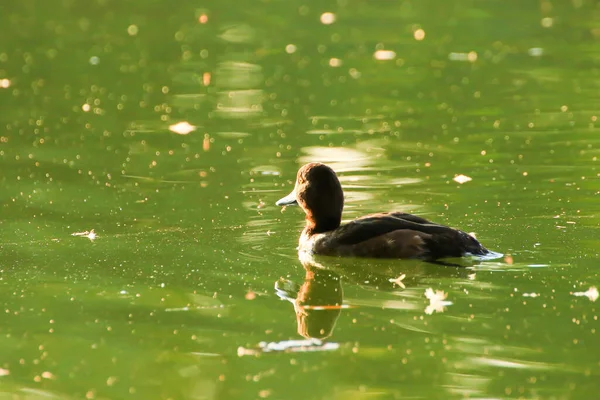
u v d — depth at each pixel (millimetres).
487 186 14664
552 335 9422
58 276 11469
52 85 22859
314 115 20016
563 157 16234
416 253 11500
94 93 22109
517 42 26953
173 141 18219
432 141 17719
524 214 13133
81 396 8539
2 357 9320
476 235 12297
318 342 9516
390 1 33875
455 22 29922
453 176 15328
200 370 8992
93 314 10328
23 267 11773
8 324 10094
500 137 17812
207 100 21453
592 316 9797
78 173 16141
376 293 10883
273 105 20953
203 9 32594
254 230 13141
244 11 32344
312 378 8766
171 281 11273
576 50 25688
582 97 20797
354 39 27812
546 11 31234
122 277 11422
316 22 30391
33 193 15008
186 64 25047
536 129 18281
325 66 24656
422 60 25047
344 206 13883
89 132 18922
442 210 13484
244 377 8828
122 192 15055
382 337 9570
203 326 9977
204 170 16250
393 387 8516
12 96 21844
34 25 29891
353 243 11852
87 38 28141
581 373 8672
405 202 13984
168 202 14477
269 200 14500
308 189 12516
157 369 9023
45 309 10492
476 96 21281
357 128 18875
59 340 9688
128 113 20406
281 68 24516
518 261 11336
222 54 26172
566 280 10750
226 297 10773
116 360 9250
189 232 13062
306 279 11359
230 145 17859
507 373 8719
